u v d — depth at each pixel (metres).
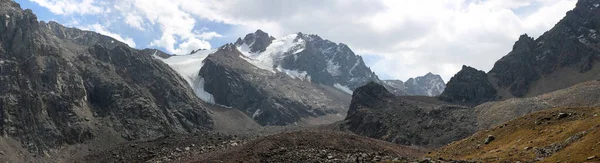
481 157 93.50
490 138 107.38
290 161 103.69
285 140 120.38
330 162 97.44
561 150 79.81
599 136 75.19
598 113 93.12
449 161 83.81
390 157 98.56
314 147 115.44
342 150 115.38
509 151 91.12
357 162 94.50
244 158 111.44
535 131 99.12
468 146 111.88
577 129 85.94
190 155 165.38
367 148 123.75
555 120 101.38
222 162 113.44
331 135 129.38
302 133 128.38
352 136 135.00
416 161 84.44
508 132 107.31
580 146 75.81
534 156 82.38
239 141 176.75
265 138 123.88
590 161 68.56
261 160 108.50
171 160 166.25
